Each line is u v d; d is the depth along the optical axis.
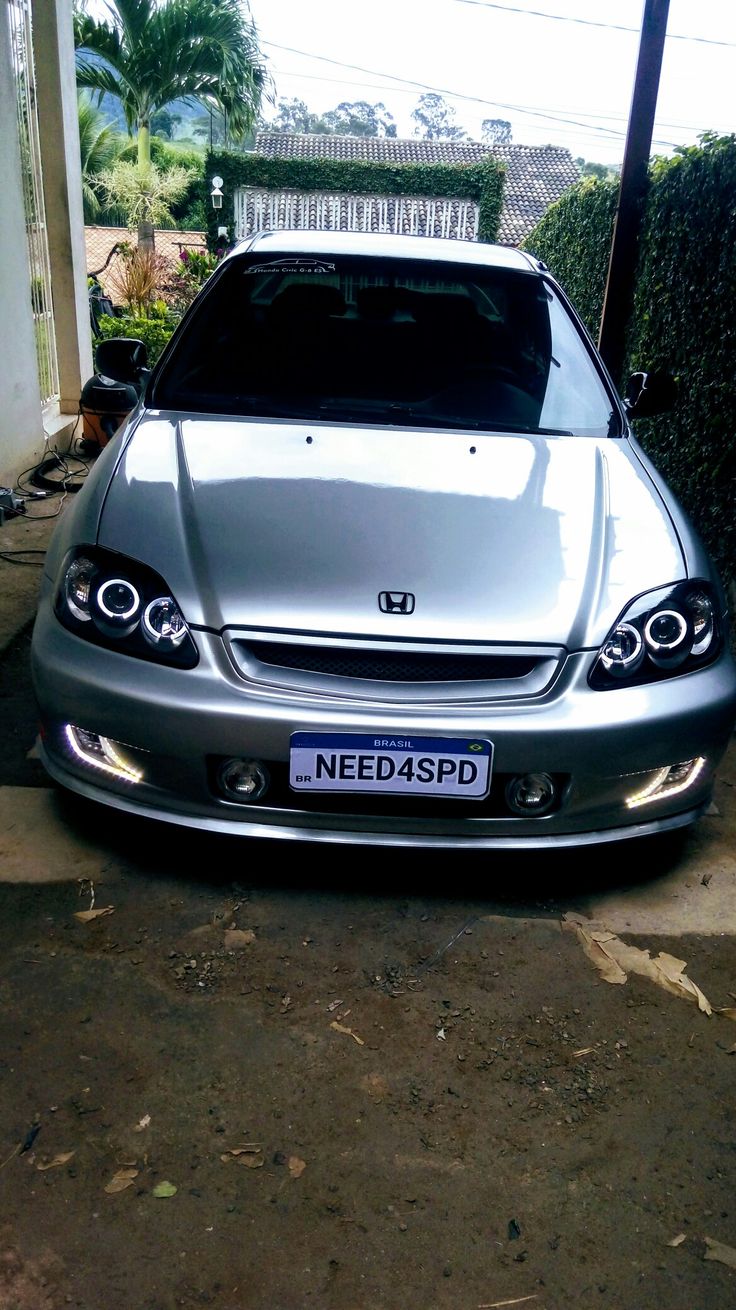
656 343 5.46
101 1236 1.55
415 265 3.35
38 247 6.43
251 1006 2.03
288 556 2.28
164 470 2.59
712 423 4.54
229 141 17.55
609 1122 1.82
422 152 30.83
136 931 2.22
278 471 2.58
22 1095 1.79
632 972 2.21
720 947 2.31
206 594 2.20
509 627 2.19
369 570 2.26
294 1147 1.73
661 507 2.65
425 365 3.13
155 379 3.08
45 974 2.08
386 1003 2.07
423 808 2.23
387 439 2.80
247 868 2.45
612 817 2.30
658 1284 1.53
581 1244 1.59
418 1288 1.50
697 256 4.88
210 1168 1.68
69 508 2.66
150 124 16.78
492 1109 1.83
